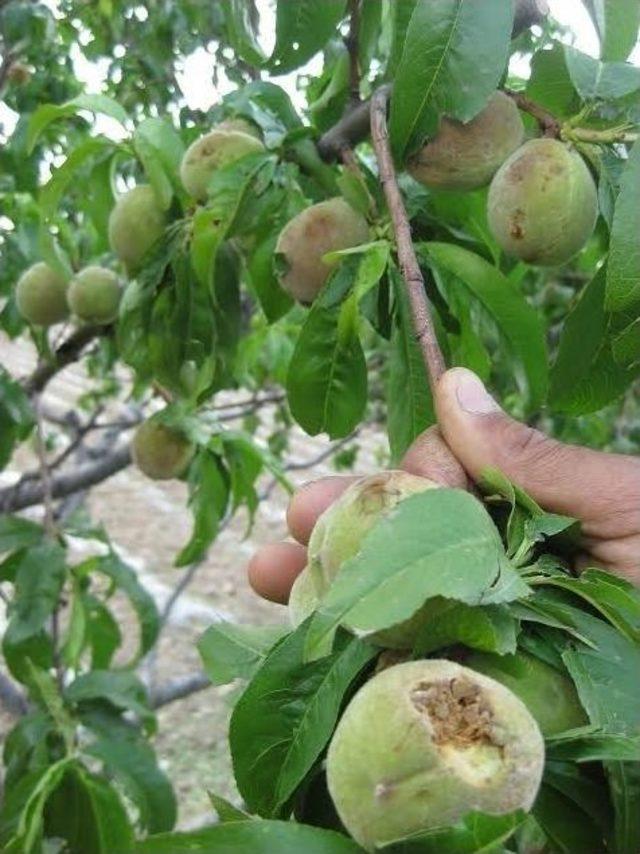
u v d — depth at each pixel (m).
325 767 0.20
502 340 0.37
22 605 0.50
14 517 0.53
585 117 0.32
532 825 0.19
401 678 0.17
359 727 0.17
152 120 0.43
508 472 0.26
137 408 0.82
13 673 0.52
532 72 0.34
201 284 0.44
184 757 1.30
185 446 0.55
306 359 0.36
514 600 0.19
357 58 0.38
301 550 0.35
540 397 0.38
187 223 0.43
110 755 0.48
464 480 0.26
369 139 0.40
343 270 0.35
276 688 0.20
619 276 0.26
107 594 0.58
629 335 0.28
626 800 0.18
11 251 0.62
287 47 0.38
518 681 0.19
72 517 0.62
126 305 0.45
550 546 0.25
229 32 0.41
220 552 1.92
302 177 0.42
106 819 0.45
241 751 0.20
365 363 0.37
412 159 0.33
